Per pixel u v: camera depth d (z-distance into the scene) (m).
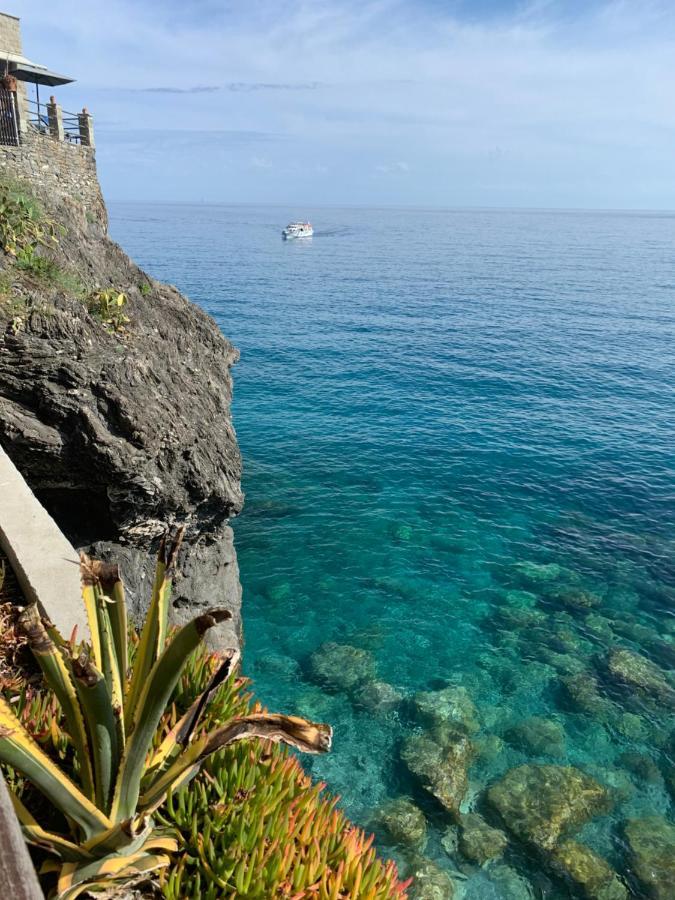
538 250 189.25
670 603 21.12
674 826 13.43
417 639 19.20
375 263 139.00
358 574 22.36
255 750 5.29
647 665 18.11
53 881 4.46
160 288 21.45
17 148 18.64
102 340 13.73
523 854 12.68
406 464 32.12
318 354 54.75
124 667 4.55
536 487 29.86
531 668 18.08
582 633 19.61
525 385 47.28
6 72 21.66
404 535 25.08
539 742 15.47
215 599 16.41
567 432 37.41
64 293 13.64
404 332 64.94
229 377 20.36
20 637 6.88
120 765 4.15
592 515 27.23
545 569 22.98
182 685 5.89
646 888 12.13
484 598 21.23
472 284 104.81
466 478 30.69
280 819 4.70
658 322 72.50
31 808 4.79
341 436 35.78
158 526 14.38
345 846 4.84
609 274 124.12
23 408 12.41
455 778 14.22
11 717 4.04
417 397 43.81
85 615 6.80
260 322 67.62
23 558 7.47
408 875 12.12
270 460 32.00
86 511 14.02
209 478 14.55
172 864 4.52
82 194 22.69
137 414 13.16
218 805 4.70
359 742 15.39
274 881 4.26
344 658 18.06
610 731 15.95
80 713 4.20
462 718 16.09
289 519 25.95
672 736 15.84
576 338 63.59
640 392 45.88
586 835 13.16
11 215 14.82
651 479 30.92
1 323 11.88
